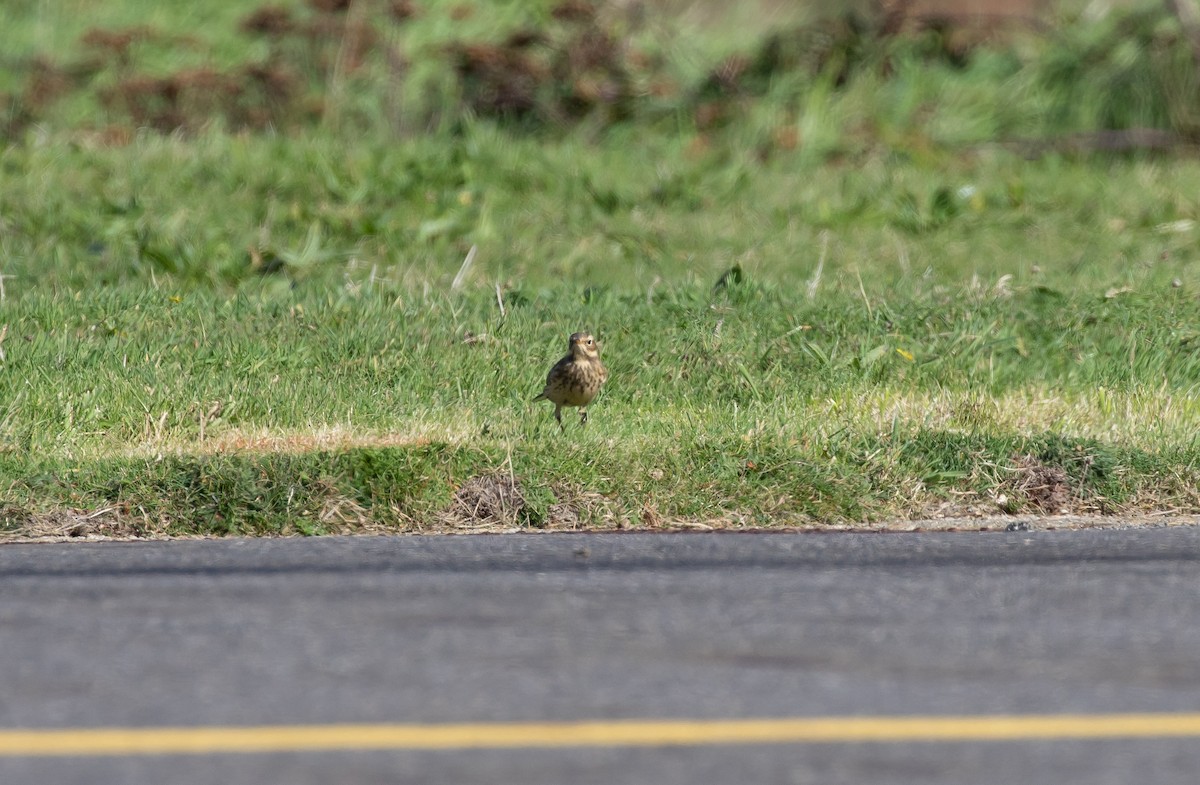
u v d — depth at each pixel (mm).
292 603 17469
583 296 31938
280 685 14500
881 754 12891
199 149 42562
